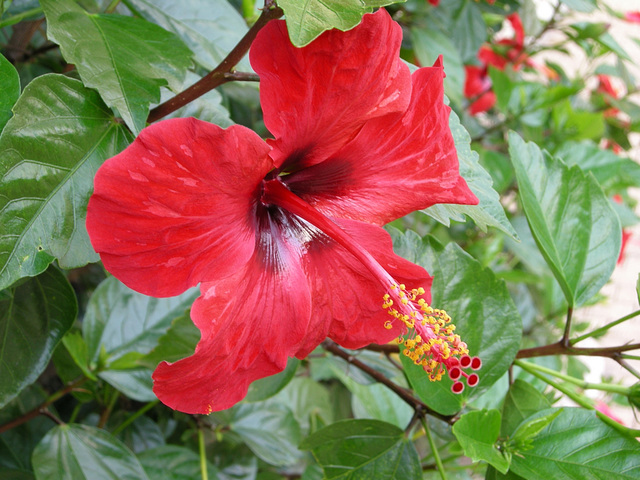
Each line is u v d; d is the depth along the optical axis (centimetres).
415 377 24
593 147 47
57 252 18
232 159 17
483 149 48
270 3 18
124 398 35
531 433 23
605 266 26
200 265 18
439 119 20
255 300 19
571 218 27
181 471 31
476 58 47
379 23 17
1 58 18
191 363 18
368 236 21
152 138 15
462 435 22
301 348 22
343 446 25
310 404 41
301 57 17
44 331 23
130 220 16
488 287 26
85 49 19
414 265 21
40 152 18
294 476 40
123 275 17
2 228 17
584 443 23
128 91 19
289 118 18
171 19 25
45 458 26
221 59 25
